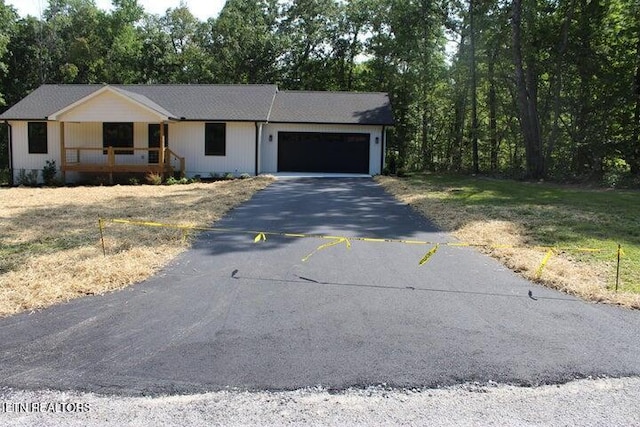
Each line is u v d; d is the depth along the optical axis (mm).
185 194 15000
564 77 23141
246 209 11789
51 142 22000
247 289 5645
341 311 4980
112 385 3525
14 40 33250
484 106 28828
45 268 6223
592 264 6781
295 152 23500
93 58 35844
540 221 10031
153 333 4406
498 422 3143
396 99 32906
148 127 22016
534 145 21703
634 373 3773
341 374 3705
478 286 5859
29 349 4070
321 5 37188
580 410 3283
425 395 3443
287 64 37812
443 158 30641
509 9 23375
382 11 34688
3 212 10977
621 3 20797
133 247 7391
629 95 21625
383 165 23516
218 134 22266
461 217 10438
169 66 38406
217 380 3602
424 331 4512
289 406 3287
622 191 16625
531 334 4469
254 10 38625
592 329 4602
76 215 10477
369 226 9680
